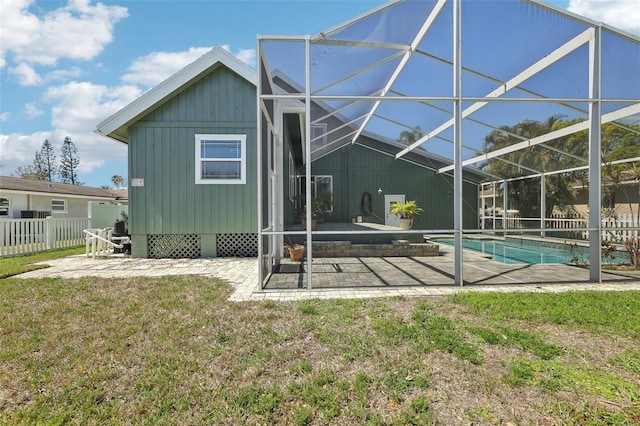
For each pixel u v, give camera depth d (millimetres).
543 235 13227
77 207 21094
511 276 6359
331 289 5414
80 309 4387
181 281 5969
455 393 2539
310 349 3242
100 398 2504
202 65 8711
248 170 9094
